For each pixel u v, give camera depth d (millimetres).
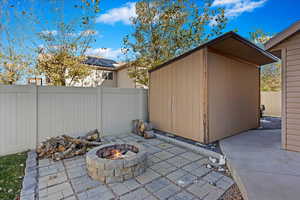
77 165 3523
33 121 4578
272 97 11891
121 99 6484
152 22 9062
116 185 2719
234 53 5484
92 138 4891
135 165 2986
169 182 2812
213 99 5016
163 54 9227
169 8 8453
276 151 4008
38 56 6492
